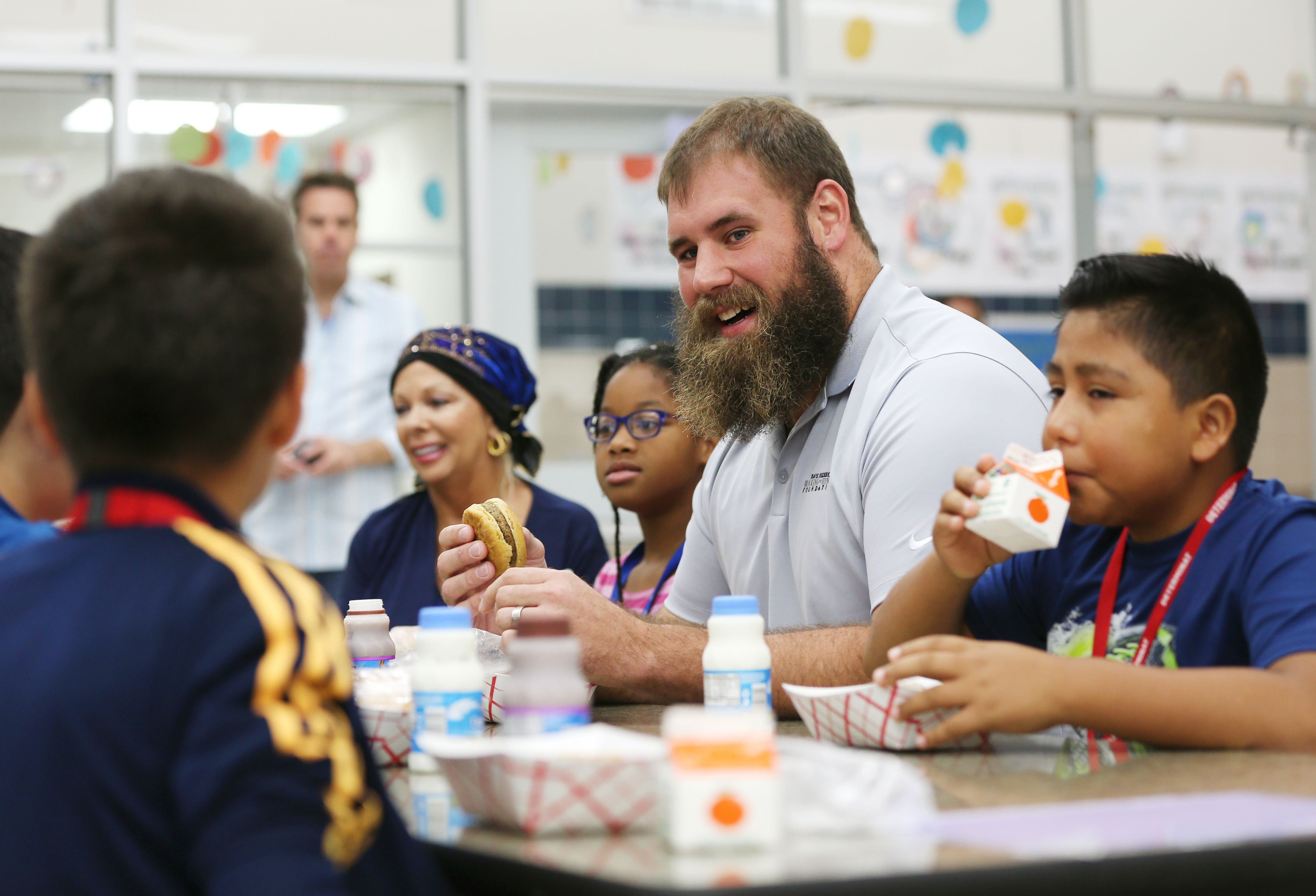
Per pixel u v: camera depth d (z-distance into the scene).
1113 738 1.38
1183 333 1.44
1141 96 5.61
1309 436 5.74
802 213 2.04
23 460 1.41
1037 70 5.56
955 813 0.99
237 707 0.85
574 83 5.13
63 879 0.84
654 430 2.66
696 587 2.28
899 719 1.31
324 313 4.32
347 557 3.17
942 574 1.48
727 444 2.26
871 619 1.86
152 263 0.96
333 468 4.14
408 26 5.01
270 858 0.81
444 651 1.25
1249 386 1.49
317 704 0.88
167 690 0.86
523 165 5.11
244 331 0.97
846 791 0.96
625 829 1.01
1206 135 5.69
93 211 0.99
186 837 0.83
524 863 0.91
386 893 0.90
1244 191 5.73
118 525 0.95
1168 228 5.65
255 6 4.86
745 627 1.34
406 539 3.00
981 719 1.25
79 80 4.71
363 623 1.67
